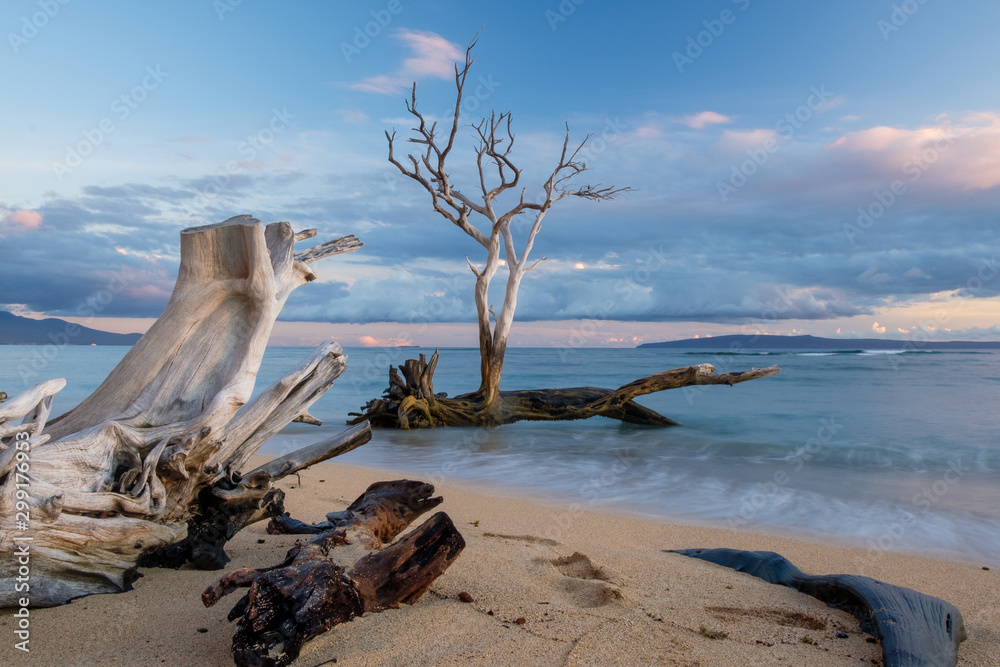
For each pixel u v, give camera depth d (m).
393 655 2.89
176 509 4.37
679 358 63.44
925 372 36.97
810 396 23.70
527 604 3.57
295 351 105.56
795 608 3.73
